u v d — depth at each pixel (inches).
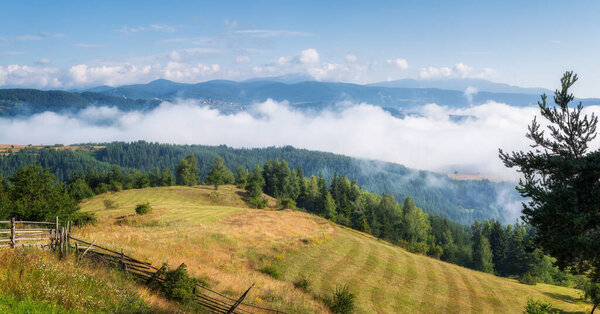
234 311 772.6
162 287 731.4
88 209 3228.3
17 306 387.2
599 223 447.8
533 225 502.0
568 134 500.7
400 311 1280.8
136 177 5890.8
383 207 4630.9
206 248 1448.1
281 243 1748.3
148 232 1577.3
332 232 2354.8
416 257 2240.4
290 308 1002.7
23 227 1092.5
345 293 1158.3
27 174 1376.7
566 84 513.7
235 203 4345.5
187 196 4377.5
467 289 1667.1
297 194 5949.8
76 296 465.4
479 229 5017.2
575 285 2458.2
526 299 1619.1
